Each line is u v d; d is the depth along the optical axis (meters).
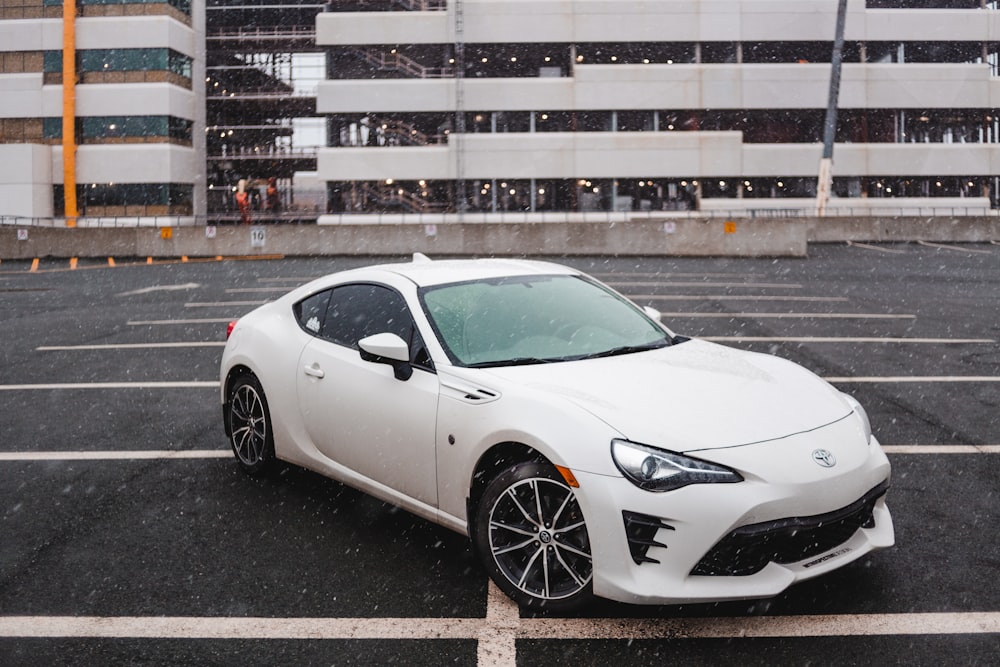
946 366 8.37
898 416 6.41
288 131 62.34
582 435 3.24
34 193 51.94
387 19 49.94
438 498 3.80
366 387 4.16
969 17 50.41
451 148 49.78
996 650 3.05
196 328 11.67
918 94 50.47
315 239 28.47
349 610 3.45
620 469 3.14
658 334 4.46
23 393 7.70
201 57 58.53
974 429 6.00
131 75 53.47
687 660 3.03
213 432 6.29
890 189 51.38
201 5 58.47
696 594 3.07
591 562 3.19
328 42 50.12
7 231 27.69
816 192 50.56
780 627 3.24
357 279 4.71
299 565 3.89
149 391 7.73
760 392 3.65
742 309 12.96
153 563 3.94
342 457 4.35
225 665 3.06
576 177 49.91
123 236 28.38
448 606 3.47
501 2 49.91
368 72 51.72
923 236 33.78
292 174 64.56
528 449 3.44
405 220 48.19
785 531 3.10
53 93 53.25
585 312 4.42
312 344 4.64
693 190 50.69
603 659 3.04
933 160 50.50
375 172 49.97
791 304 13.57
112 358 9.46
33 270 23.19
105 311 13.74
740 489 3.08
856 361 8.69
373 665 3.03
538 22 49.94
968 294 14.74
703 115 51.19
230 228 28.45
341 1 53.00
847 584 3.59
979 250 28.02
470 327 4.11
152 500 4.80
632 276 18.94
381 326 4.32
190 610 3.48
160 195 53.31
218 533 4.29
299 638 3.24
